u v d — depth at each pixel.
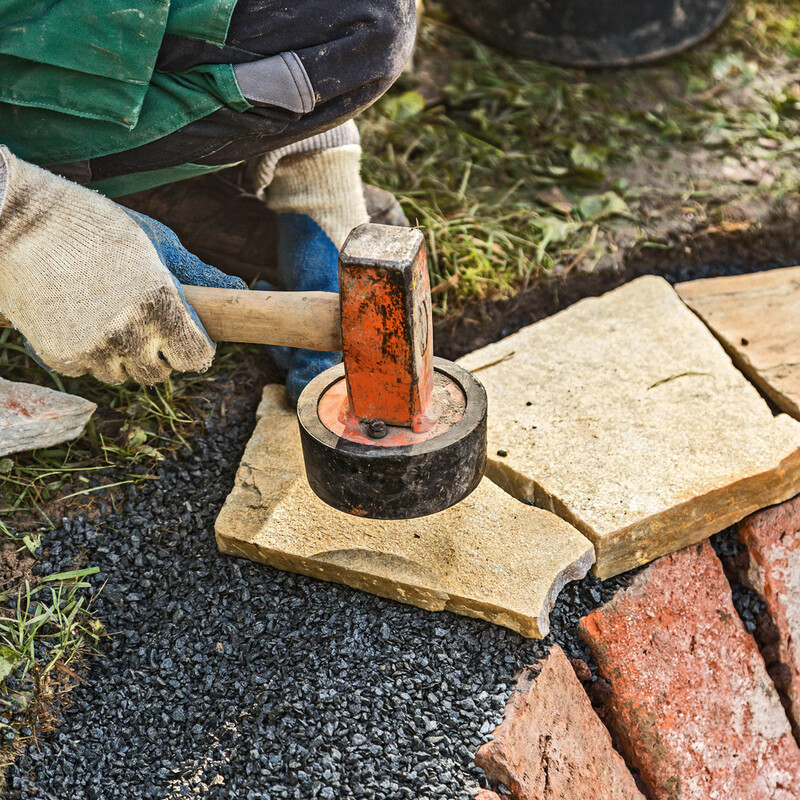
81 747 1.51
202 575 1.72
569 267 2.39
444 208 2.50
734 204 2.58
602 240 2.47
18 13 1.33
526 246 2.41
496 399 2.00
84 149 1.46
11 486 1.79
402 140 2.71
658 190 2.62
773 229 2.55
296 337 1.42
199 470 1.88
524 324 2.33
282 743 1.51
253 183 1.86
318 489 1.48
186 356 1.44
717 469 1.82
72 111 1.40
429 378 1.41
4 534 1.72
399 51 1.51
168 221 2.06
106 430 1.92
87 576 1.70
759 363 2.10
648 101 2.98
